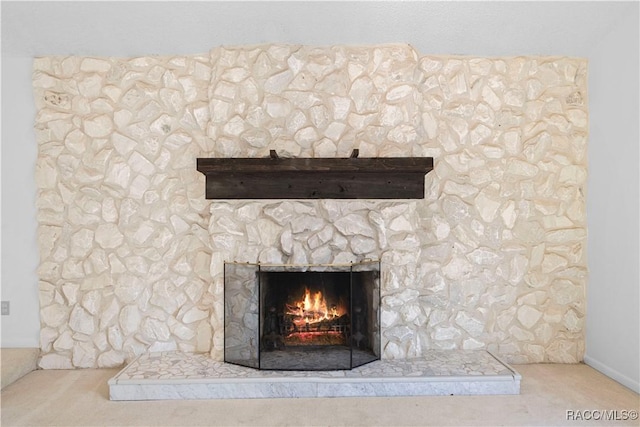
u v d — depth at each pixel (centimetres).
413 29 332
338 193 327
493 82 354
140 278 351
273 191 327
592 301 348
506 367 314
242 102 340
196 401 291
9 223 351
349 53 341
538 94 354
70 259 350
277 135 339
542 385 312
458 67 356
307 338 321
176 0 309
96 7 314
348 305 322
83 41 340
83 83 350
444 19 324
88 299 349
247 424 261
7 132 350
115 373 339
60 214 350
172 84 351
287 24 327
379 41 340
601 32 331
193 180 352
